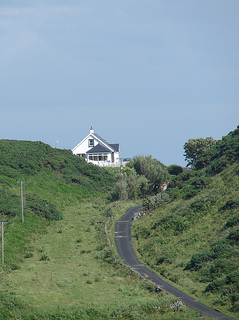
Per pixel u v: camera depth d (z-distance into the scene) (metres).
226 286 103.69
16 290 108.62
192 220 149.12
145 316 93.00
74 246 155.75
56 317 91.38
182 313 93.62
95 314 93.50
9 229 159.62
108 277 123.69
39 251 149.88
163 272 123.31
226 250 120.38
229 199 151.50
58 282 116.69
